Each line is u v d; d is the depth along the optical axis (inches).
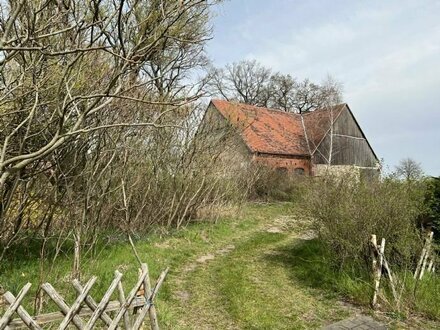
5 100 179.8
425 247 251.3
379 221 262.2
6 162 139.8
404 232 256.5
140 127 300.0
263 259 357.1
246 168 651.5
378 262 230.4
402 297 227.9
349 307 232.1
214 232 462.6
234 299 241.9
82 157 234.7
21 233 260.1
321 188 323.9
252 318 213.0
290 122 1214.3
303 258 349.4
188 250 374.9
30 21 139.6
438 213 287.9
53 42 172.7
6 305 175.3
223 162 534.9
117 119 248.1
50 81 185.0
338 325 203.2
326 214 291.7
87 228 240.2
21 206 234.1
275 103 1835.6
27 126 187.5
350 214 269.6
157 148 409.7
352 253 269.4
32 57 178.7
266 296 250.7
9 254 247.8
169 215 436.1
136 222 385.1
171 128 418.0
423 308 219.3
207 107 493.7
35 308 167.8
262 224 561.0
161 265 310.2
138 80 228.5
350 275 267.4
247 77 1814.7
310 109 1801.2
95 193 250.4
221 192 545.3
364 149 1233.4
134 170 362.9
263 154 967.6
